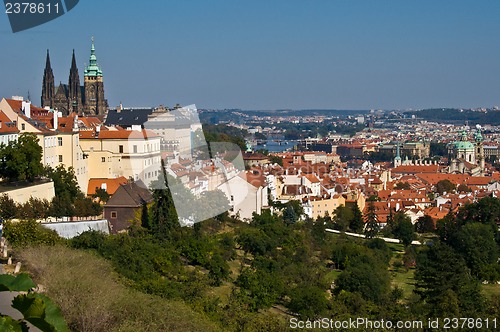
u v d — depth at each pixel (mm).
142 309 97188
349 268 195500
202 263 162500
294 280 183125
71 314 90938
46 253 114625
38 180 187625
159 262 142750
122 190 169250
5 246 122562
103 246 140500
